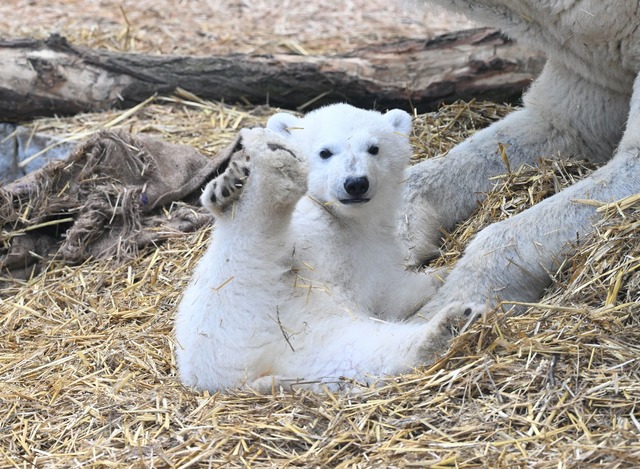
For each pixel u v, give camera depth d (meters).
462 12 11.05
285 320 8.26
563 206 9.52
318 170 9.38
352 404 7.72
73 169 12.43
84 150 12.43
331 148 9.37
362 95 14.73
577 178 10.94
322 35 18.95
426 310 9.32
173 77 15.05
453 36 14.80
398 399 7.70
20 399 8.67
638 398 7.36
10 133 14.85
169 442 7.59
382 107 14.73
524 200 10.79
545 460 6.82
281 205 8.09
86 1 20.84
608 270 8.88
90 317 10.48
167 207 12.50
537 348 7.90
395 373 8.04
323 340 8.24
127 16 19.83
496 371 7.74
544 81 11.59
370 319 8.62
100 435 7.92
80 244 11.87
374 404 7.66
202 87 15.05
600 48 10.58
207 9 20.48
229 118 14.59
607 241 9.05
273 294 8.25
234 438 7.48
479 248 9.48
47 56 14.97
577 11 10.30
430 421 7.44
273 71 14.88
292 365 8.20
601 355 7.82
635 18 10.20
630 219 9.18
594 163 11.35
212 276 8.27
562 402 7.40
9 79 14.79
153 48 18.02
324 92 14.82
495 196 10.97
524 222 9.50
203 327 8.24
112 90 15.02
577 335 8.03
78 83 14.97
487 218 10.83
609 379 7.58
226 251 8.22
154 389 8.52
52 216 12.35
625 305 8.41
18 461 7.74
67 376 9.10
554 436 7.12
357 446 7.27
